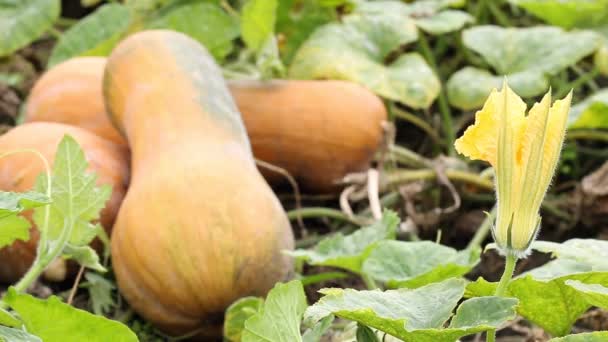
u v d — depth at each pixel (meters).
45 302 1.12
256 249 1.35
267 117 1.70
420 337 1.01
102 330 1.14
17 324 1.08
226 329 1.35
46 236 1.21
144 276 1.36
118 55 1.58
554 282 1.14
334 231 1.75
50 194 1.20
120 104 1.56
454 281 1.06
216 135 1.46
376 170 1.71
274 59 1.73
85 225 1.24
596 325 1.46
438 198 1.80
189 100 1.49
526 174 1.00
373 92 1.78
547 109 0.98
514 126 1.00
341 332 1.31
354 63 1.80
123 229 1.38
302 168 1.72
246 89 1.72
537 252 1.72
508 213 1.02
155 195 1.38
